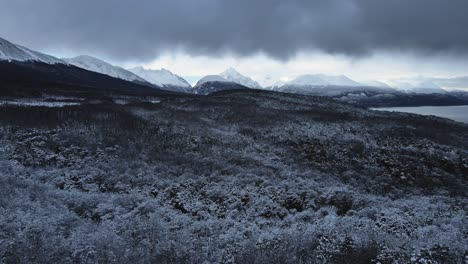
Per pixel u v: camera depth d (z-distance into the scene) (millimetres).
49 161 19328
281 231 10344
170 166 19688
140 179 16938
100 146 21875
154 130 27578
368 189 19422
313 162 24109
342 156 25453
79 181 16391
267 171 19984
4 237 8336
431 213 13422
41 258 7484
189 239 9734
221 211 14055
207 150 24031
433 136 31391
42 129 23891
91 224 10547
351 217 12406
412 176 22344
